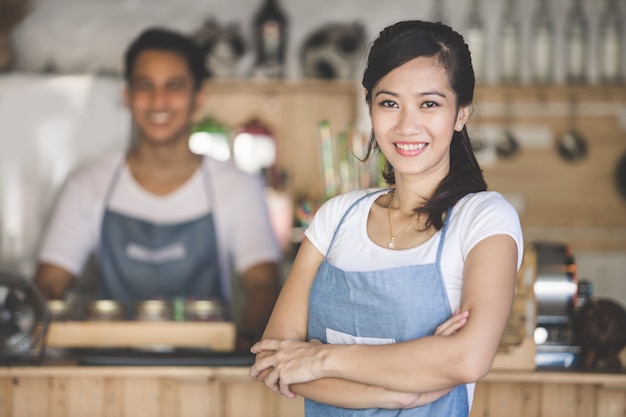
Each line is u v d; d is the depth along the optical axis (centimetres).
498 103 513
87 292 433
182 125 388
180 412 280
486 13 517
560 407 276
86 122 438
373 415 179
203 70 397
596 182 517
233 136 497
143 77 384
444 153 182
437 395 175
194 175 398
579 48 496
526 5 515
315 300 191
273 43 493
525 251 269
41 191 439
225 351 290
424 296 177
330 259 191
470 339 166
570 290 290
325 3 517
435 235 179
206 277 395
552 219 518
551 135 516
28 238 439
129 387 281
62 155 438
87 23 513
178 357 277
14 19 483
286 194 486
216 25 498
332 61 495
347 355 175
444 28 181
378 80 181
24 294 284
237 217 397
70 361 285
